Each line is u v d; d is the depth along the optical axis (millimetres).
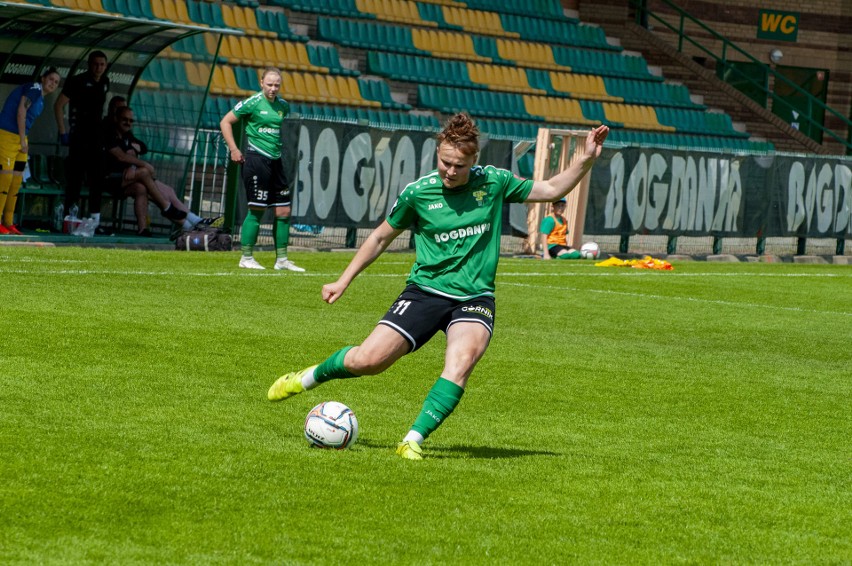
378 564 8930
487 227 12562
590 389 18266
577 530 10211
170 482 10812
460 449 13352
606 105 67562
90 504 9969
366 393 16562
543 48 68062
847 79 88312
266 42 55438
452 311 12602
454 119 12141
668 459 13586
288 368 17812
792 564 9672
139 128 39281
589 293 32688
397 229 12695
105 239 36438
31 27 34906
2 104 35812
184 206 38812
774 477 12977
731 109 74688
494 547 9539
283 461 11914
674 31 76250
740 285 38531
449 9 65875
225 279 28875
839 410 17953
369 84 57844
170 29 36562
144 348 18391
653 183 48375
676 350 23453
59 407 13789
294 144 39469
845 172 54438
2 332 18516
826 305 34375
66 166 36281
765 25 85000
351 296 27828
